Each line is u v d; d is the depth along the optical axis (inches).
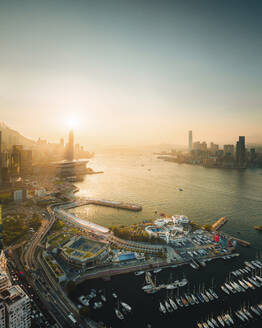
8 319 6678.2
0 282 7677.2
